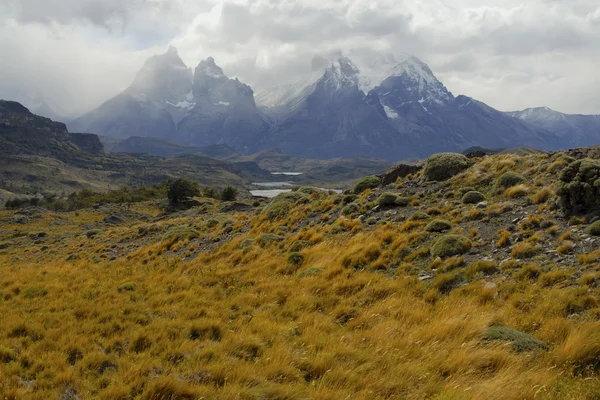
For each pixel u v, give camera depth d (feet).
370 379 26.43
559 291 35.01
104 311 43.11
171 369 29.04
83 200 418.31
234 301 45.16
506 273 41.24
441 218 60.70
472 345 29.48
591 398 21.77
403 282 44.50
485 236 50.62
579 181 48.57
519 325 32.04
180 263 74.28
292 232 80.43
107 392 25.45
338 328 36.45
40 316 41.65
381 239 57.88
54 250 140.26
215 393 25.23
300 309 41.86
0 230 239.71
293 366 28.50
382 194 75.87
